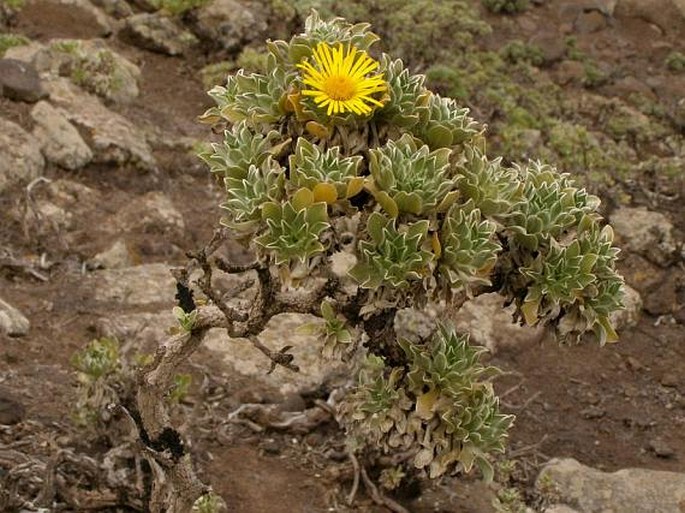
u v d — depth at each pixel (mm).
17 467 871
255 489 945
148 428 753
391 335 742
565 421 1140
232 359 1084
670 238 1455
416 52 1852
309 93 643
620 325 1312
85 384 919
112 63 1647
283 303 705
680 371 1250
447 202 650
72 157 1408
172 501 776
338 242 668
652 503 990
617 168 1636
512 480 1024
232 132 685
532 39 2020
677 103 1930
